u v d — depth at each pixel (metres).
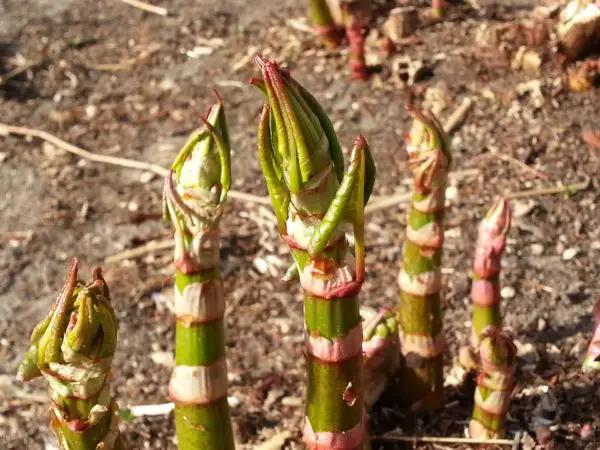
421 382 0.46
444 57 0.86
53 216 0.71
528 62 0.83
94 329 0.28
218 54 0.92
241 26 0.96
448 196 0.69
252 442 0.48
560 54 0.83
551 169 0.71
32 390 0.54
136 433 0.50
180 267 0.32
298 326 0.58
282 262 0.64
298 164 0.27
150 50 0.93
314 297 0.30
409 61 0.83
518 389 0.50
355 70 0.84
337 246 0.29
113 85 0.88
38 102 0.86
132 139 0.80
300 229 0.29
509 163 0.72
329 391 0.31
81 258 0.66
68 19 1.00
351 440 0.32
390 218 0.67
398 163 0.74
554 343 0.54
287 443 0.48
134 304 0.61
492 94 0.80
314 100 0.27
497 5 0.94
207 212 0.31
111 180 0.75
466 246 0.63
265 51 0.91
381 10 0.94
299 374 0.53
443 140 0.40
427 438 0.46
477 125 0.77
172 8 1.01
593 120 0.76
